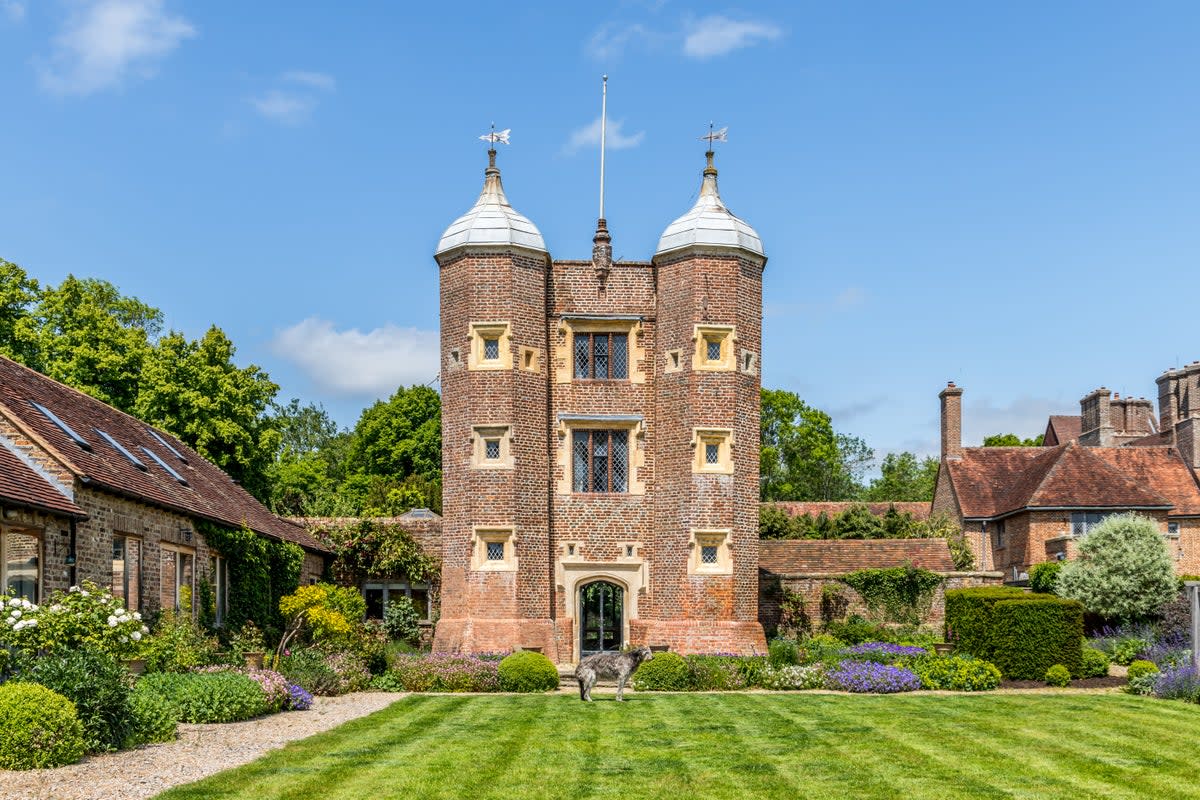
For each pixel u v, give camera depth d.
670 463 29.92
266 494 42.38
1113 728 16.50
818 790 11.88
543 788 11.77
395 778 12.04
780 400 63.69
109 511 19.67
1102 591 31.55
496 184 30.94
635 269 31.00
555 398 30.52
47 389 23.72
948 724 16.94
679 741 15.09
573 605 29.92
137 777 11.73
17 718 12.11
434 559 34.38
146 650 18.14
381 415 64.75
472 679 23.61
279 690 18.41
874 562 34.38
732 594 29.12
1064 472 40.88
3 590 16.38
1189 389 47.91
